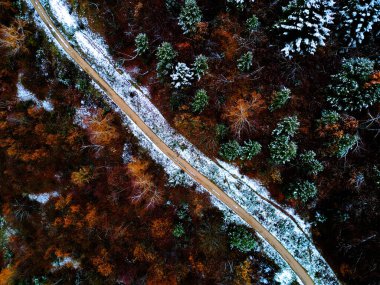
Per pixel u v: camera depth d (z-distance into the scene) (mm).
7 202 46094
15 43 41625
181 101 38188
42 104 43531
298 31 33281
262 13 35781
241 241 36875
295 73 35625
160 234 39406
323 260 36406
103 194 41500
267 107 36312
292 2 32375
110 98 41562
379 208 33344
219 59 37125
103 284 41656
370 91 31188
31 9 42844
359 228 34125
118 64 41062
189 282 38406
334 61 35000
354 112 33594
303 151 35406
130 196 40406
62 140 42469
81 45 42031
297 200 36688
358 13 32031
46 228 44875
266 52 36031
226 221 38531
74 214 42438
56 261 44156
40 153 42844
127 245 40781
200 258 38250
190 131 38906
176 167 39750
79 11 41688
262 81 36312
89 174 41719
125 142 41094
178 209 39312
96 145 41531
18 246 45938
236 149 36062
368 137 34000
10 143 43094
